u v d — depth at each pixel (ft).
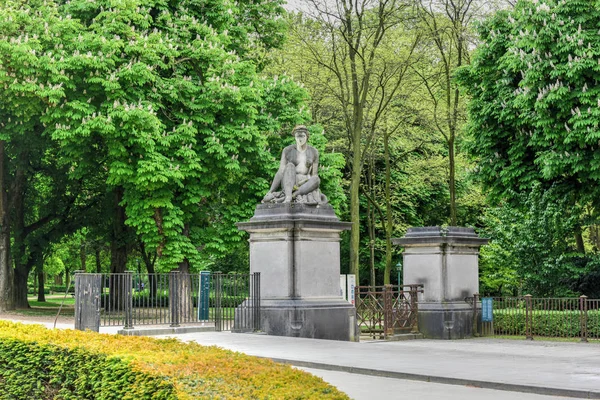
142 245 144.56
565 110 82.99
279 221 65.87
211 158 98.68
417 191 156.15
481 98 97.86
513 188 96.22
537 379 39.09
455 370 42.55
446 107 130.72
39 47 91.91
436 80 133.28
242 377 28.02
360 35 123.75
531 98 85.35
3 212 120.06
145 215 96.32
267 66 128.77
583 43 82.02
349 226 69.62
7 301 120.37
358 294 79.66
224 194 107.86
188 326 69.21
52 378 35.14
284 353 50.31
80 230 145.07
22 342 37.45
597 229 131.85
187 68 103.50
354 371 43.68
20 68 90.48
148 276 70.08
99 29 95.76
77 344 34.76
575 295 91.15
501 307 85.35
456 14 123.95
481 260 135.74
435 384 39.24
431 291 82.38
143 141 91.20
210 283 73.31
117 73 93.15
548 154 84.89
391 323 77.92
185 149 95.35
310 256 66.85
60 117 93.30
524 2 88.38
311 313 64.90
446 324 80.43
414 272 83.92
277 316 64.80
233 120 100.78
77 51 91.81
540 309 82.99
